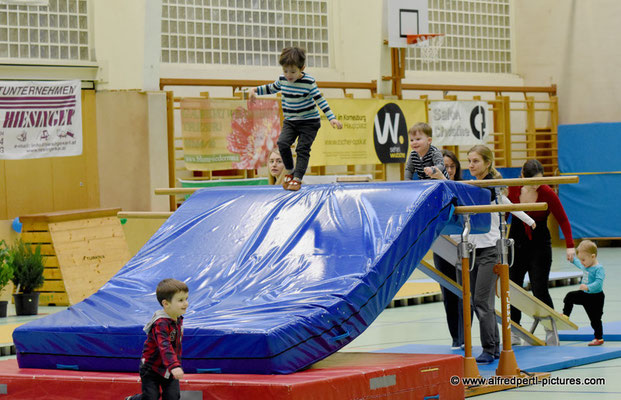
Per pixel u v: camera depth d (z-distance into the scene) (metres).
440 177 7.42
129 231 15.41
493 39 21.81
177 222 7.33
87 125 15.52
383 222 6.48
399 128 18.06
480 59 21.52
